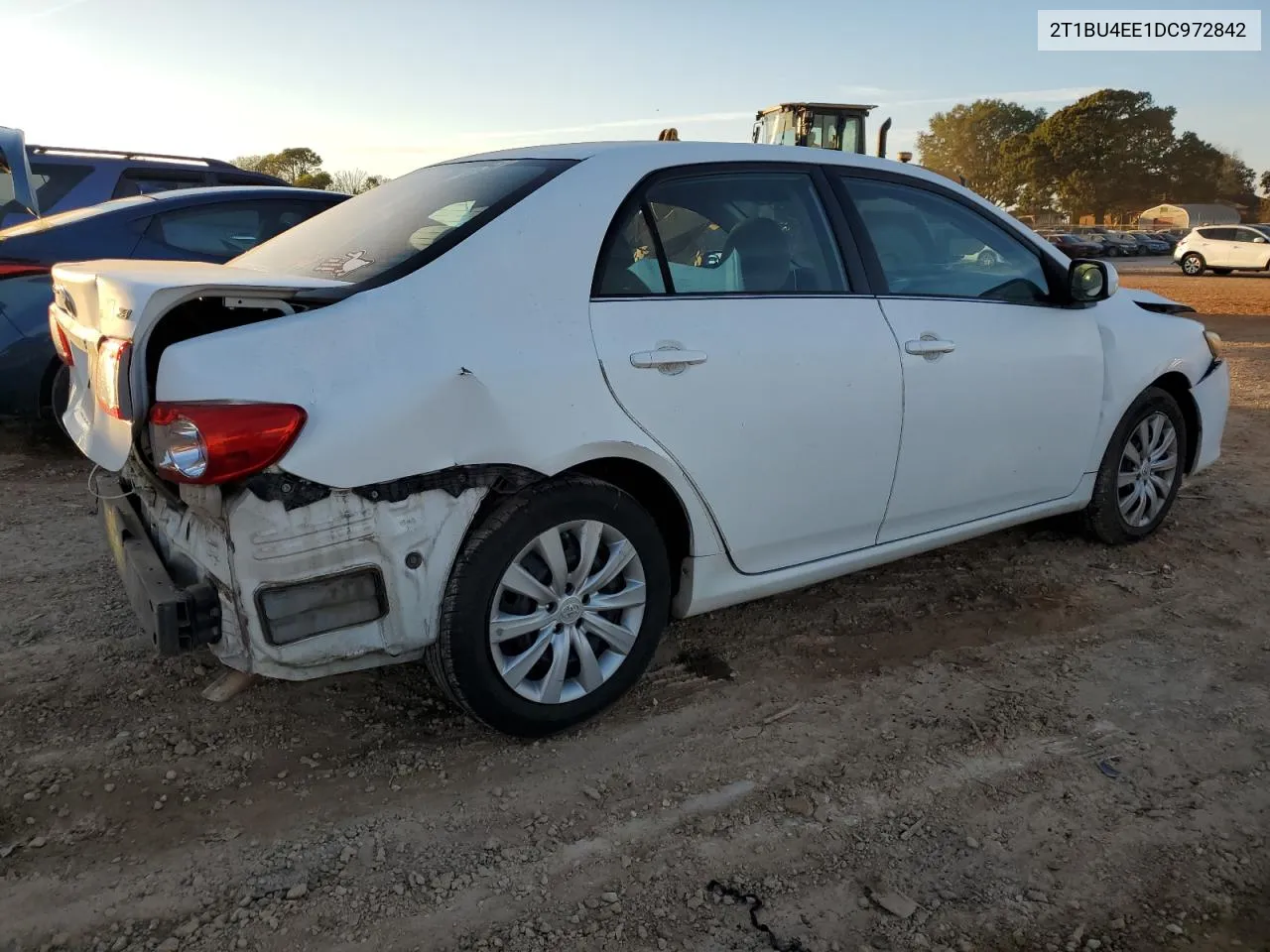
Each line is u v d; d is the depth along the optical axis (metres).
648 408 2.78
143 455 2.45
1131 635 3.64
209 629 2.36
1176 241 52.12
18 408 5.43
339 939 2.11
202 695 3.03
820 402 3.14
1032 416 3.83
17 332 5.30
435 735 2.88
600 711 2.93
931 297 3.54
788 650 3.47
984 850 2.43
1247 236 28.53
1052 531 4.71
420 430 2.39
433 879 2.29
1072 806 2.61
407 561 2.45
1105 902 2.26
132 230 5.68
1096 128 89.69
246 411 2.20
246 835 2.42
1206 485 5.59
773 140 16.17
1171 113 91.56
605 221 2.83
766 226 3.20
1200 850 2.45
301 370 2.29
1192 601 3.95
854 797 2.63
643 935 2.13
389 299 2.46
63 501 4.86
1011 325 3.75
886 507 3.45
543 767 2.74
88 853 2.33
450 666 2.60
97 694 3.01
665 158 3.06
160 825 2.44
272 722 2.91
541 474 2.62
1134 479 4.43
